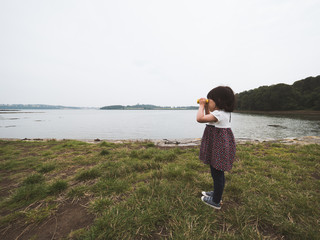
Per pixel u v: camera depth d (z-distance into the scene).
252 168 3.01
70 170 3.19
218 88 1.65
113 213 1.62
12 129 18.97
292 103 47.81
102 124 24.77
